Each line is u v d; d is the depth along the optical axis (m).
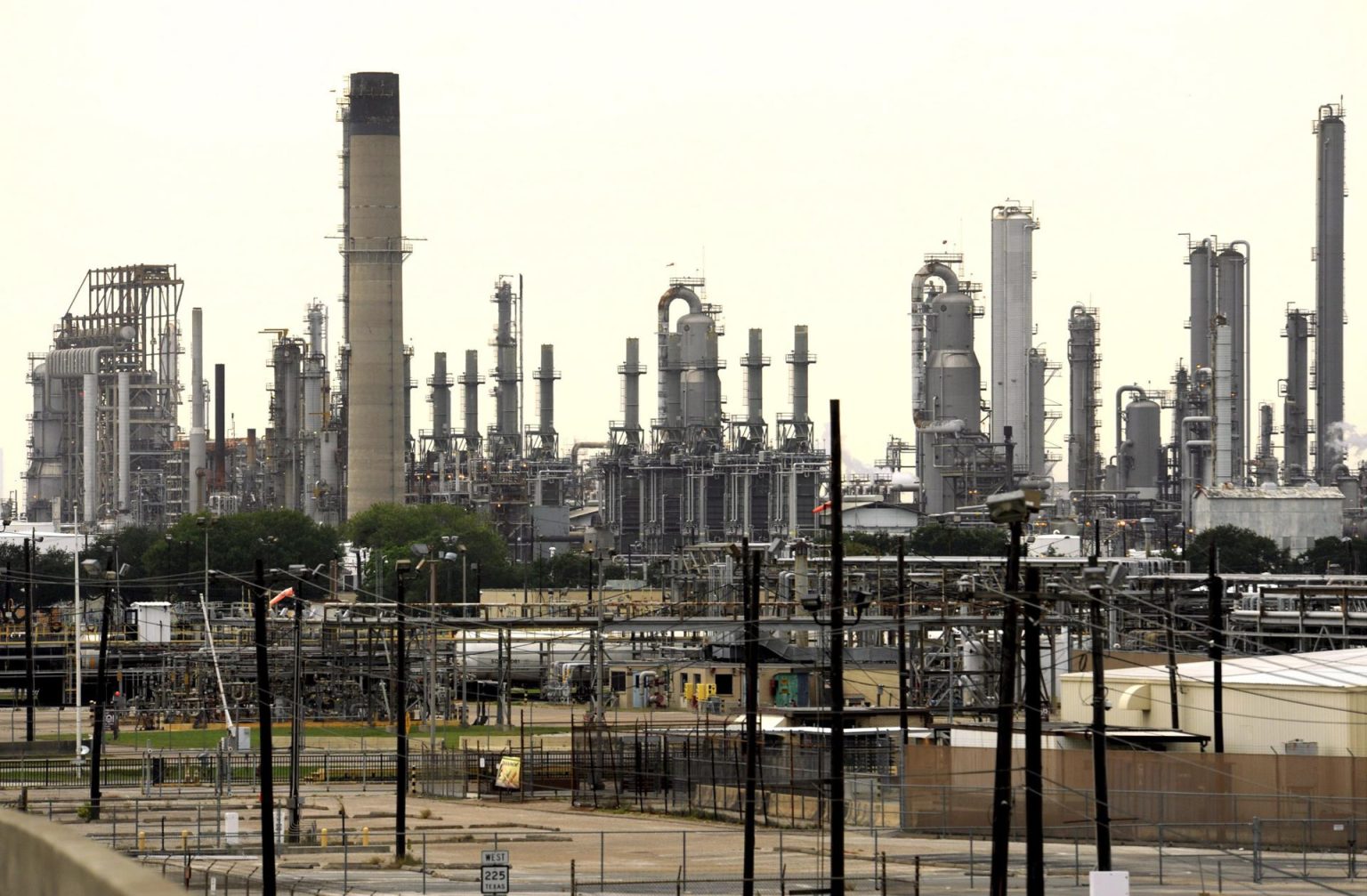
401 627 180.62
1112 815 185.00
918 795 195.50
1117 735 192.12
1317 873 161.75
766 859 178.12
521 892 155.12
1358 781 176.75
